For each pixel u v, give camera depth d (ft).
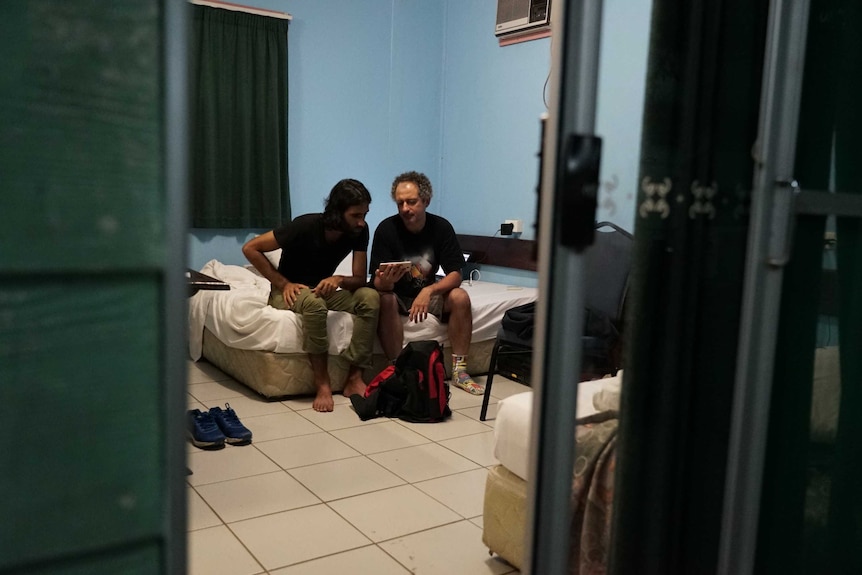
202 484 7.72
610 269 3.75
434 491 7.74
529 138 14.62
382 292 11.50
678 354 4.01
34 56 2.09
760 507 4.42
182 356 2.45
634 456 4.03
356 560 6.20
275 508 7.16
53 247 2.17
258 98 14.32
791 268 4.28
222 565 6.02
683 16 3.65
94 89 2.19
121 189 2.27
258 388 11.06
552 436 3.54
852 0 4.30
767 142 3.94
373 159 16.22
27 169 2.11
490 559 6.31
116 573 2.42
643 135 3.60
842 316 4.58
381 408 10.47
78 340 2.25
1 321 2.12
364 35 15.66
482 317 12.60
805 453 4.58
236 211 14.51
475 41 15.85
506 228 15.06
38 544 2.26
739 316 4.13
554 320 3.44
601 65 3.36
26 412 2.19
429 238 12.01
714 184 3.93
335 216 10.69
